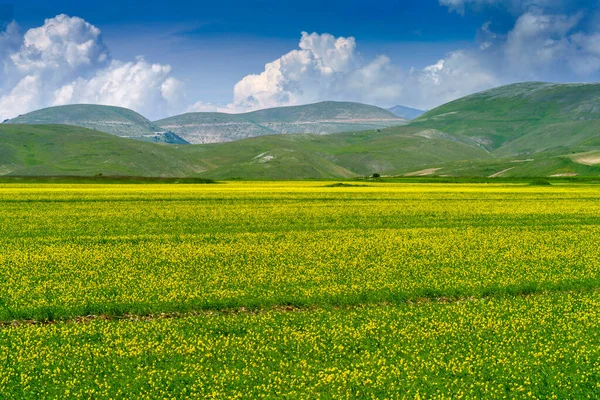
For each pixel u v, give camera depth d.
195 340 21.11
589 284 30.06
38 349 20.25
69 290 27.77
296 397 16.92
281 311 25.44
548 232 50.56
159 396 16.97
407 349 20.38
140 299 26.12
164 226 53.75
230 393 17.14
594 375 18.61
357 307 25.98
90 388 17.47
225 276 31.02
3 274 31.55
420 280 30.28
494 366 19.12
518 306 26.08
